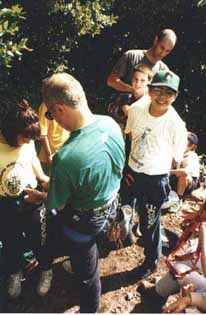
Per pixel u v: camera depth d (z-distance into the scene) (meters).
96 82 7.18
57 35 6.07
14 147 3.53
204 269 3.13
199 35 7.14
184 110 7.33
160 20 7.05
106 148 3.01
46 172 4.52
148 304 4.07
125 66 4.75
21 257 3.97
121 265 4.45
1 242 3.82
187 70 7.30
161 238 4.60
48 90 2.95
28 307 4.02
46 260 3.92
